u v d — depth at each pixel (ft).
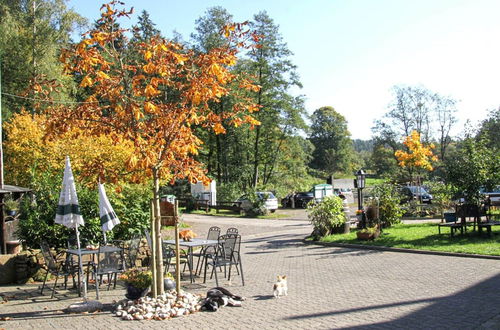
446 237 46.83
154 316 22.91
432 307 23.41
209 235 39.27
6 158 69.77
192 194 119.14
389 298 25.80
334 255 43.75
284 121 130.00
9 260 33.86
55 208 38.83
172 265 37.40
